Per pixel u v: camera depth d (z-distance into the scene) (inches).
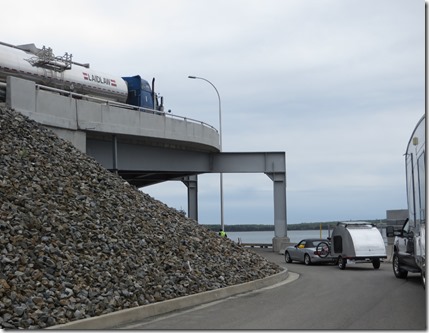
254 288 624.1
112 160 1109.1
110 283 450.6
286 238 1626.5
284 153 1625.2
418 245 500.4
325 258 1074.1
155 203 789.2
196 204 1993.1
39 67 1010.1
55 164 690.8
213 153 1604.3
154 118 1181.7
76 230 522.6
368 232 964.6
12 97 827.4
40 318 358.0
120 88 1263.5
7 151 647.1
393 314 430.0
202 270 589.6
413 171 519.8
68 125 939.3
